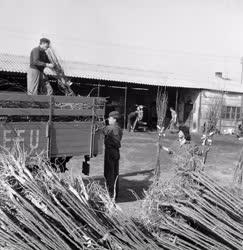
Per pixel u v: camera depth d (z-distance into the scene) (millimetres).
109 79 28875
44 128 8102
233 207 5480
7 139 7648
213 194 5586
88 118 8836
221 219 5266
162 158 17234
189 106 33219
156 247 4805
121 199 9867
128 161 16188
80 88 30156
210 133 10055
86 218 4652
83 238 4523
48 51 9617
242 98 33062
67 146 8500
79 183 5145
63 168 8672
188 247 5031
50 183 4828
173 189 5609
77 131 8633
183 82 32688
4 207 4605
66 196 4750
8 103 7695
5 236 4367
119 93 32062
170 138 25500
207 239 5074
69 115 8438
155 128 32219
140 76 32219
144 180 12594
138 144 21781
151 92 32938
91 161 15102
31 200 4637
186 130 9062
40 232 4422
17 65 25562
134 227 4891
